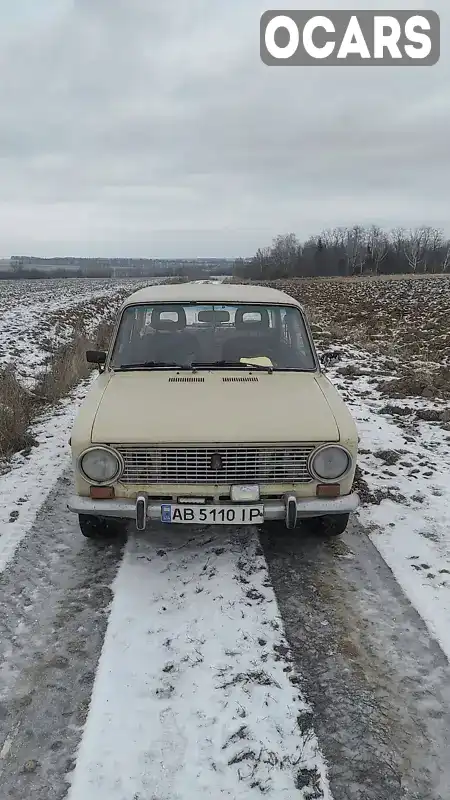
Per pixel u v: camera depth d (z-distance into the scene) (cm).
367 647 305
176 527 431
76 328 1631
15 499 479
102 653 295
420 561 388
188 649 298
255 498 338
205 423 344
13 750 241
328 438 341
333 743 245
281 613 331
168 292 472
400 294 3491
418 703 269
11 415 637
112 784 225
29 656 296
